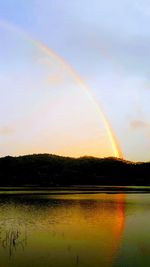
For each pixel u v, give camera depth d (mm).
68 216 48094
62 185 161250
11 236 33250
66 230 36719
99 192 107625
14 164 189375
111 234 34875
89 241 31578
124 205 65188
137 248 29234
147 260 25672
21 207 59719
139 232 36125
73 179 182875
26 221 42906
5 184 159875
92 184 176250
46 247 29125
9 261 24953
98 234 34844
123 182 185500
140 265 24375
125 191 114625
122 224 41156
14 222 42094
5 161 190625
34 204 65312
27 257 26000
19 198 79750
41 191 109938
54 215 49094
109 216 48531
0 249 28406
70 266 23922
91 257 26094
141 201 74812
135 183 181250
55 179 179375
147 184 175375
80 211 54531
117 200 77375
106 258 26109
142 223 42094
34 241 31234
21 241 31188
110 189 128375
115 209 58000
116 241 31703
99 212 53438
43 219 44844
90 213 51969
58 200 75250
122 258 26062
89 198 82188
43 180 176250
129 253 27500
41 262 24672
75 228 38000
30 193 99000
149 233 35719
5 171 181125
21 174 179500
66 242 31016
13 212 52281
